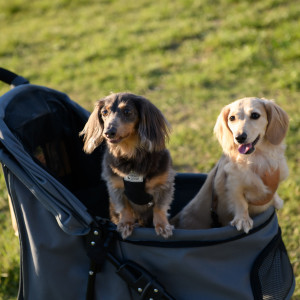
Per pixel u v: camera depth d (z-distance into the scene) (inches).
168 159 114.0
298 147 215.6
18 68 400.8
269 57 337.1
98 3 572.7
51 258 98.7
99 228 94.7
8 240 156.6
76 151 139.9
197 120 258.5
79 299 100.7
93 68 374.6
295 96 273.1
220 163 119.6
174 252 92.9
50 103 128.4
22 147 95.9
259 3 442.3
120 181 110.8
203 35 403.9
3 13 581.3
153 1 538.0
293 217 164.4
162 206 112.6
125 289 97.2
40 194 93.1
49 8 581.9
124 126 105.2
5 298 133.4
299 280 133.6
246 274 96.3
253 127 104.3
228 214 119.2
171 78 330.0
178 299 96.1
